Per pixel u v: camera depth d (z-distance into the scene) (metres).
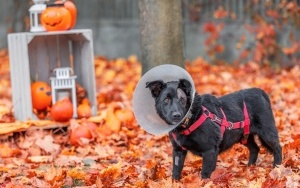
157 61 11.89
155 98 8.03
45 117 11.65
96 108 11.77
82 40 11.98
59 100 11.49
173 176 8.39
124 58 22.39
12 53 11.61
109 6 22.55
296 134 10.25
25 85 11.28
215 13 18.83
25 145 10.62
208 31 19.41
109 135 11.05
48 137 10.65
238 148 10.05
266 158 9.58
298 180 8.14
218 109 8.34
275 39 19.38
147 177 8.59
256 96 8.88
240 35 19.97
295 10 18.14
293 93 14.66
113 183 8.37
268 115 8.88
